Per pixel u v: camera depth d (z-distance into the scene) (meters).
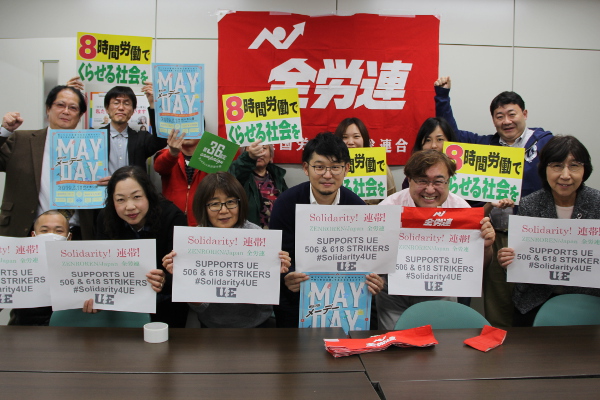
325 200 2.31
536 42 3.71
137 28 3.56
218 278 1.93
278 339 1.82
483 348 1.73
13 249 1.98
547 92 3.74
